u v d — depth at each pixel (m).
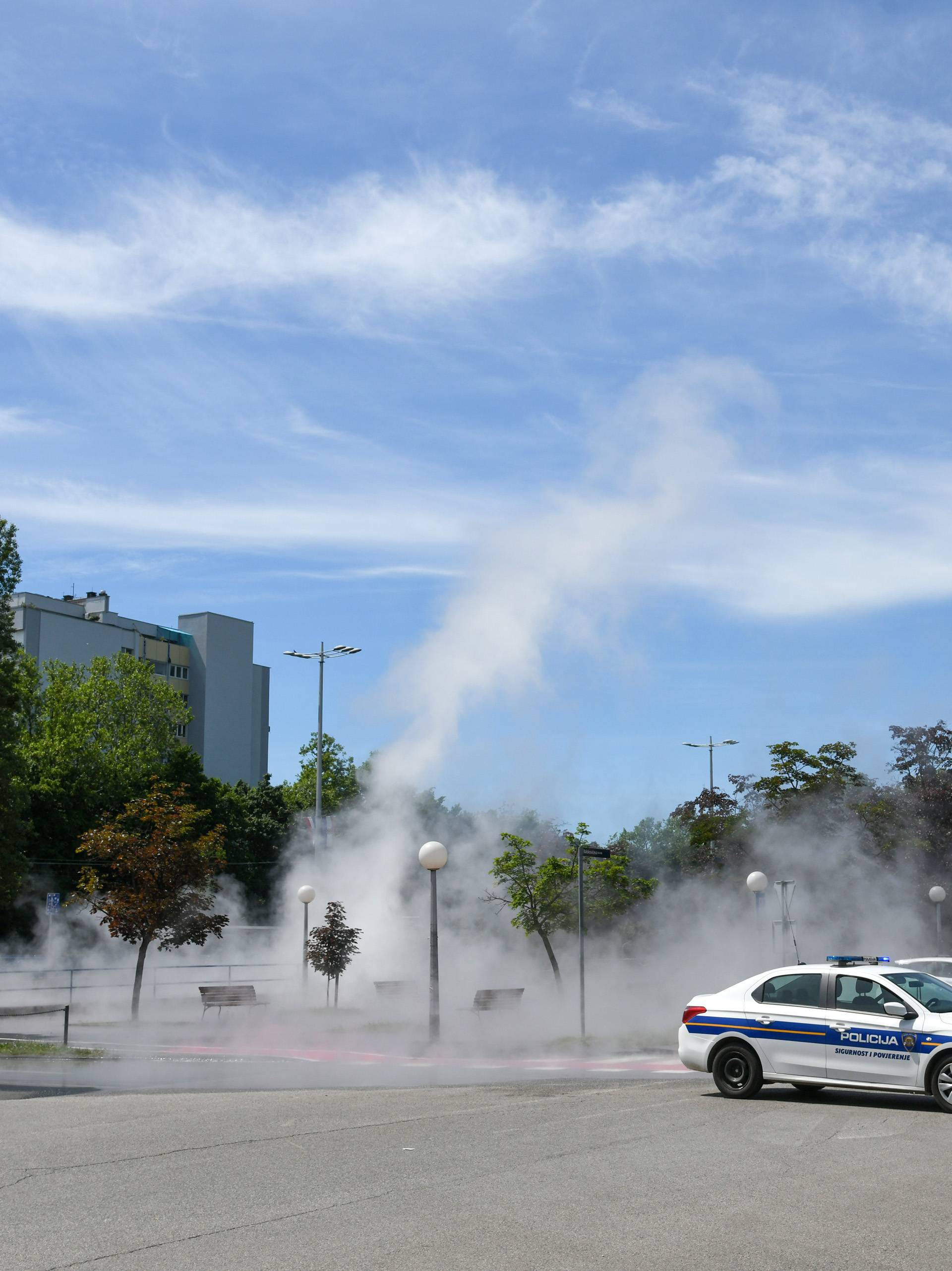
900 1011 12.41
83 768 63.78
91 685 70.81
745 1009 13.32
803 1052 12.84
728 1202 8.05
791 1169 9.12
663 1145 10.15
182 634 117.19
